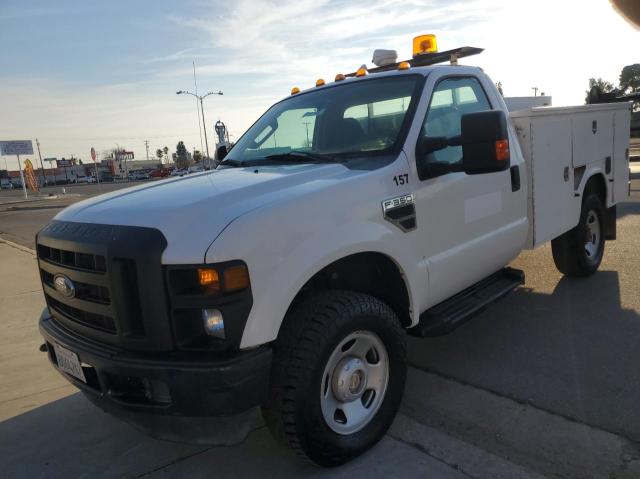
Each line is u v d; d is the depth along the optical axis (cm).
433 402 353
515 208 427
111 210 280
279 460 300
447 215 352
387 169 316
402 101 356
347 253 278
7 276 821
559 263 566
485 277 423
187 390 235
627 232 806
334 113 381
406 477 277
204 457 308
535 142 441
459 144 327
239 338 239
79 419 360
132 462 308
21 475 301
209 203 261
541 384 363
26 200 3784
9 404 386
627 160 639
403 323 335
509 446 297
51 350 311
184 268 236
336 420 289
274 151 393
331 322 266
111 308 252
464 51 435
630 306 495
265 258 245
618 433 300
